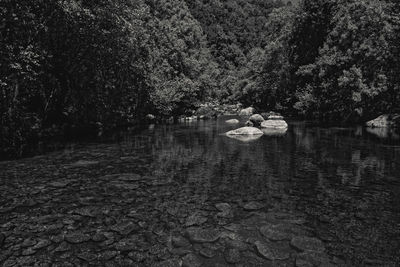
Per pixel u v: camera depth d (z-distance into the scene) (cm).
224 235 723
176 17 6369
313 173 1312
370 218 827
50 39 2225
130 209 887
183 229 755
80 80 2691
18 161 1537
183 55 5200
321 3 4656
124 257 623
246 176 1264
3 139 1891
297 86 4984
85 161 1550
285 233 735
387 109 3712
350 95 3609
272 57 5428
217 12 12888
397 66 3325
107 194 1023
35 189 1067
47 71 2355
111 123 3416
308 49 4938
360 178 1233
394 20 3278
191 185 1134
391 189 1085
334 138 2473
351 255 634
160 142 2259
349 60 3681
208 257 624
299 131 3044
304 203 943
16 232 732
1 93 1816
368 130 3098
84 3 2258
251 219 819
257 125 3759
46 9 1967
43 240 693
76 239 699
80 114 2869
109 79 2998
